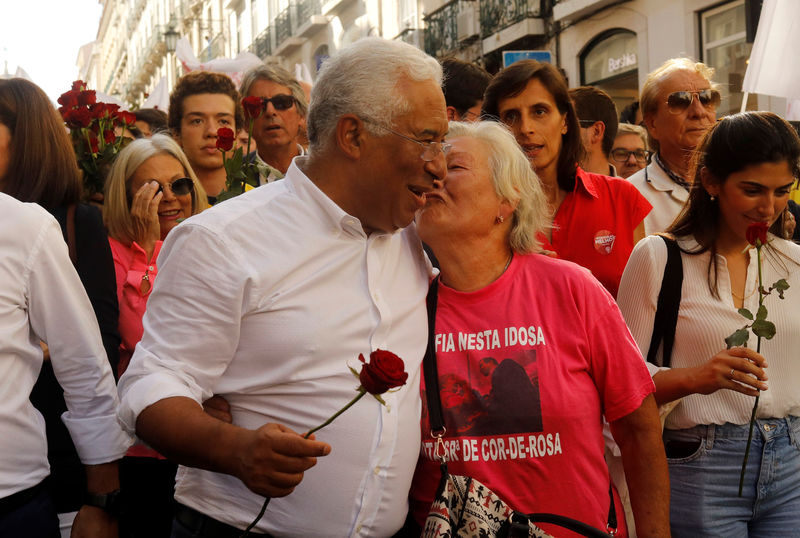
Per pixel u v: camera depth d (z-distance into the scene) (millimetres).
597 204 3531
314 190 2035
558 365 2189
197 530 2066
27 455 2248
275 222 2020
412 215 2064
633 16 13258
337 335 2006
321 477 1996
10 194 2848
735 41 11359
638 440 2297
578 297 2246
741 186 2705
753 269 2787
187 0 40875
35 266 2285
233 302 1935
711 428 2729
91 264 2920
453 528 2053
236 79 7273
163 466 3240
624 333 2271
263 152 4770
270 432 1714
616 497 2346
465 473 2166
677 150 4020
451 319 2268
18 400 2240
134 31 57469
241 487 2027
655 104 4070
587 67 14750
